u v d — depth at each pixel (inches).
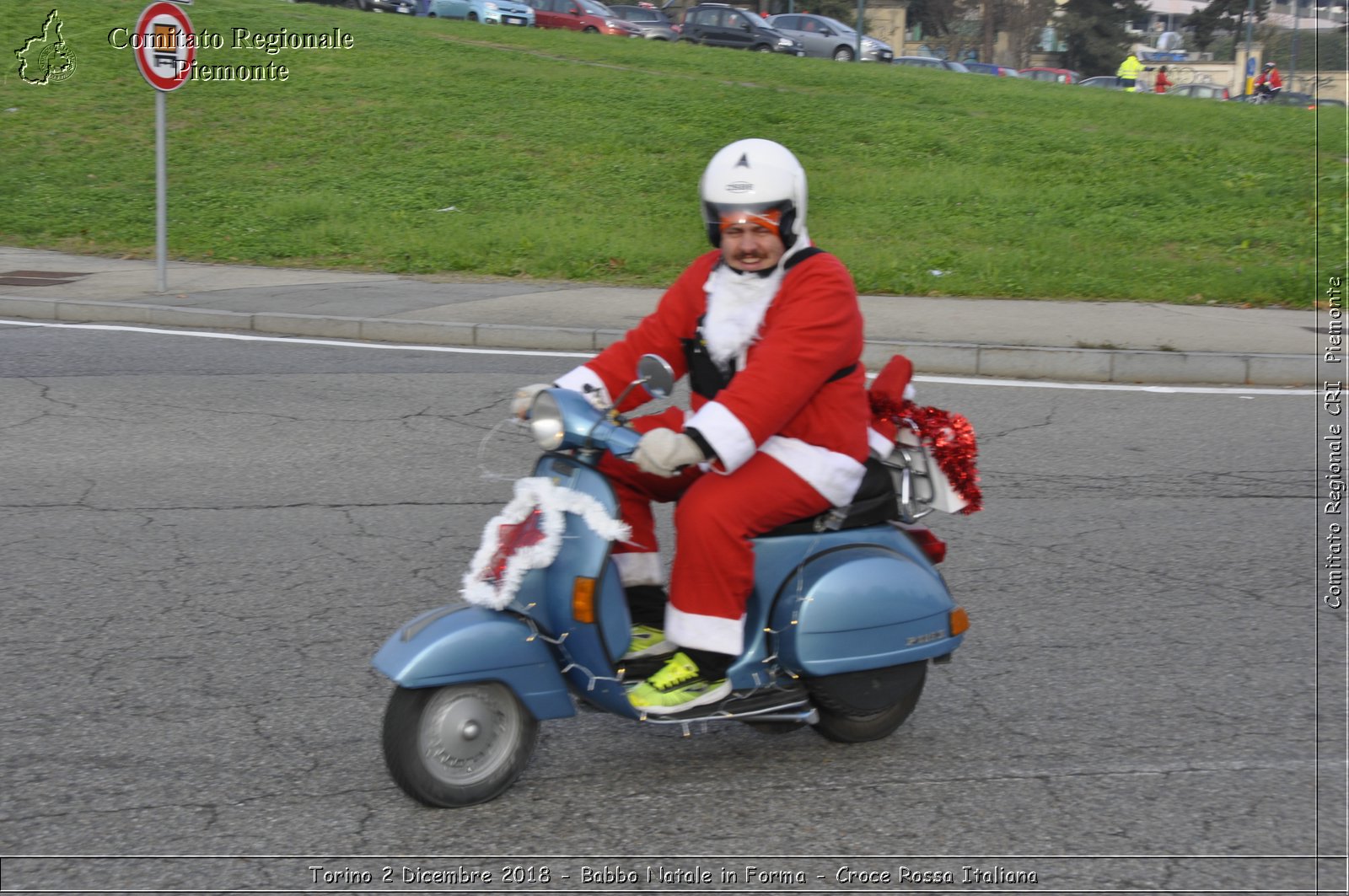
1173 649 272.1
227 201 953.5
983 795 211.6
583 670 202.1
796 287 202.8
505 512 203.5
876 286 713.6
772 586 212.5
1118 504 371.6
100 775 214.5
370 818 202.2
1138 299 698.8
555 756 223.9
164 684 249.6
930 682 255.8
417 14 2116.1
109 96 1238.9
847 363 207.0
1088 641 276.2
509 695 206.5
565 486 200.1
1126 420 471.5
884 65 1802.4
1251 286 705.0
